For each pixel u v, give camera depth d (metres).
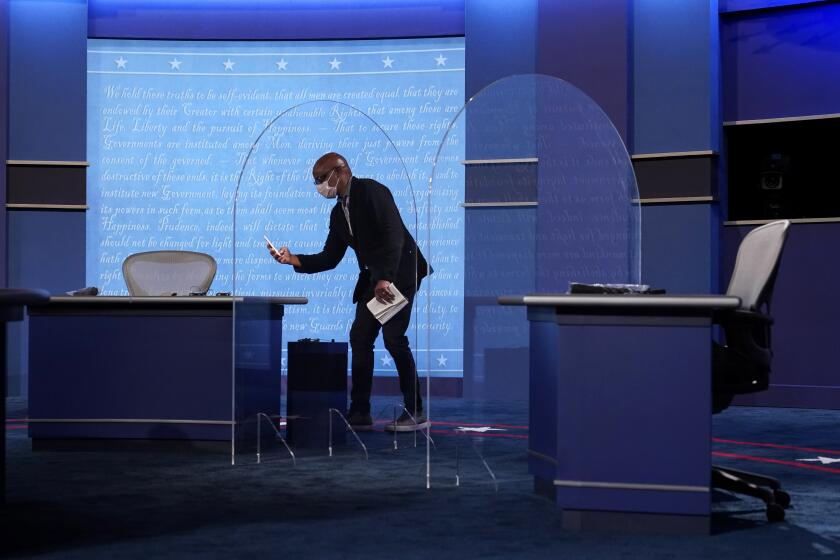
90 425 4.32
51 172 6.75
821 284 6.20
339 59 6.98
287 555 2.46
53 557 2.43
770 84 6.36
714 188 6.28
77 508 3.04
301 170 6.42
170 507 3.06
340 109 6.44
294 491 3.34
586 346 2.80
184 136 6.97
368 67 6.97
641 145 6.43
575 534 2.73
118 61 6.95
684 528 2.75
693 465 2.75
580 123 4.79
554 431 2.97
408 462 3.93
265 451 4.21
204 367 4.29
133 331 4.32
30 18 6.76
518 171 4.69
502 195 4.68
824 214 6.25
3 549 2.51
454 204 6.86
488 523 2.85
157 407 4.30
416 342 4.37
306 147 6.53
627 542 2.64
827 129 6.22
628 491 2.77
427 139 6.91
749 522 2.91
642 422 2.78
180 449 4.30
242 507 3.06
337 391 4.26
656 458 2.77
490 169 4.66
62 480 3.55
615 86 6.43
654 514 2.77
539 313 3.13
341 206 4.37
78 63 6.78
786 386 6.23
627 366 2.79
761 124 6.38
